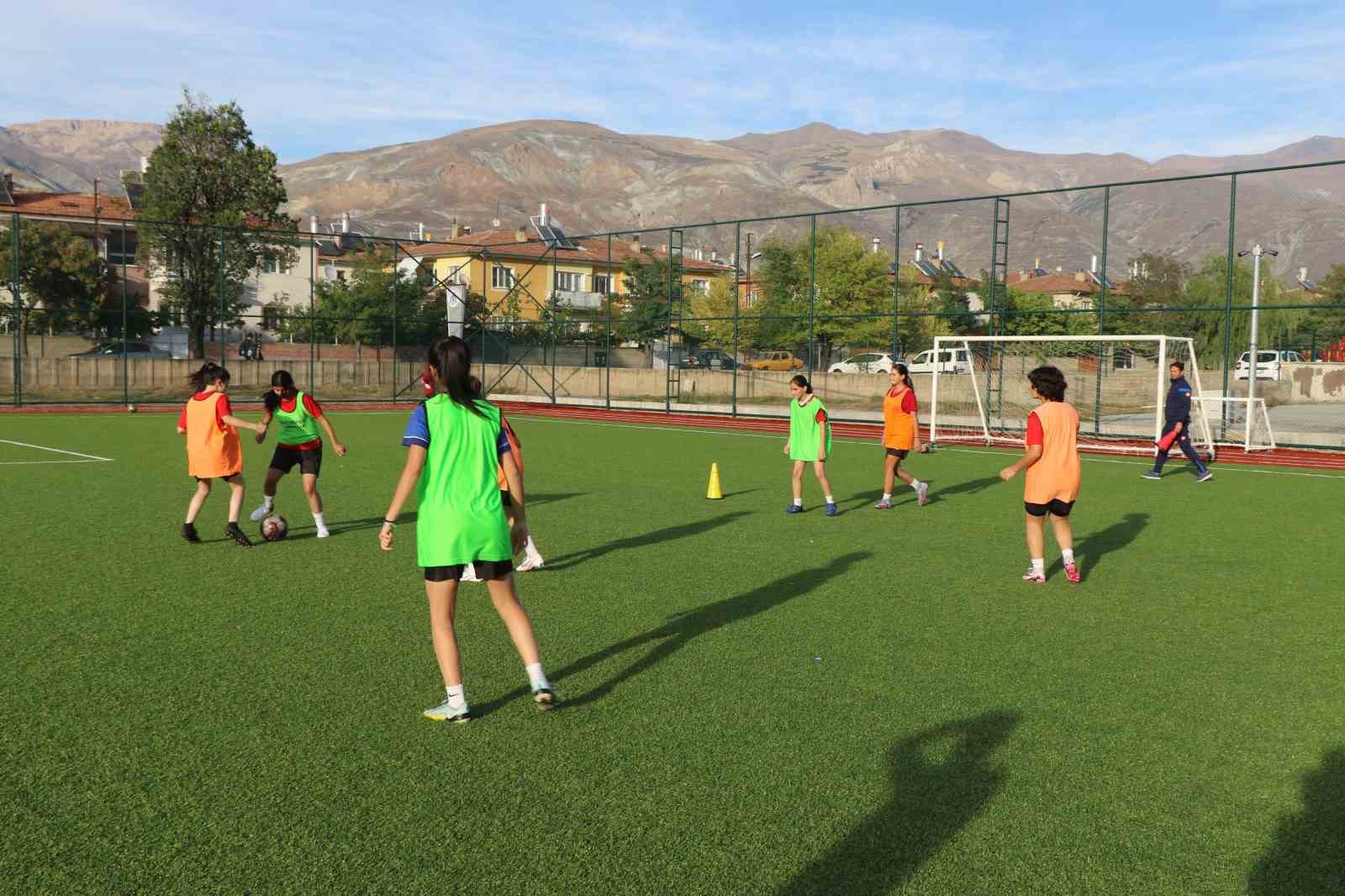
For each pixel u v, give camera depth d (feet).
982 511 38.34
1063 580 26.20
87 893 10.53
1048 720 15.74
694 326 152.76
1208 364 125.70
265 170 130.11
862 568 27.37
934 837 11.86
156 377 109.19
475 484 15.10
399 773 13.57
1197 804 12.79
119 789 13.03
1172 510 39.29
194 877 10.87
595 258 215.31
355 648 19.38
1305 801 12.91
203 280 113.70
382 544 15.37
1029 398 96.07
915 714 15.99
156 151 127.75
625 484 45.32
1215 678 17.94
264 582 25.03
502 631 20.75
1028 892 10.66
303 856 11.32
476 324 123.85
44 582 24.77
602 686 17.28
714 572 26.63
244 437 66.95
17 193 179.11
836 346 142.82
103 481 43.88
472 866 11.13
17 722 15.37
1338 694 17.10
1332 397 112.88
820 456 36.52
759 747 14.55
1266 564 28.50
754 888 10.70
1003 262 75.82
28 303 138.51
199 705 16.16
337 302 147.33
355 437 68.13
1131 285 167.84
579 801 12.76
